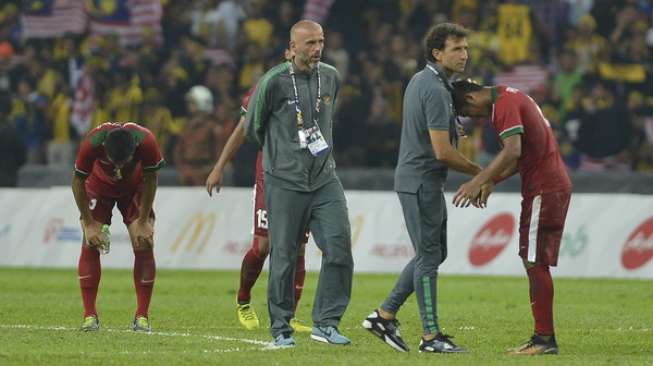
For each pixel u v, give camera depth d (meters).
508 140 32.91
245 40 88.44
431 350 33.34
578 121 79.88
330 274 34.50
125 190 39.41
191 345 35.28
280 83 33.91
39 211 73.94
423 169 33.50
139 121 82.75
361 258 70.00
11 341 36.06
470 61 82.94
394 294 34.12
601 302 52.97
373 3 89.38
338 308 34.69
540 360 32.09
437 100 32.91
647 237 67.88
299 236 34.41
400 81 82.38
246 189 71.56
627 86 83.94
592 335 39.97
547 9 87.38
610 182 73.31
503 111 33.09
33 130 86.19
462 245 69.12
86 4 89.81
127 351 33.66
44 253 73.62
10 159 81.94
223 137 78.62
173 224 71.88
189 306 50.03
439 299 54.47
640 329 42.03
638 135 79.56
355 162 80.69
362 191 75.06
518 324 43.72
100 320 44.03
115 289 58.56
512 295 56.56
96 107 84.44
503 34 85.75
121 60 86.06
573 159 79.75
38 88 88.19
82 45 88.81
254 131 34.16
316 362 30.98
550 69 85.62
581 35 84.44
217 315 46.47
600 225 68.06
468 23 85.50
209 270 70.88
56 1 90.12
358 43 89.56
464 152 78.19
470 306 51.12
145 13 89.56
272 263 34.09
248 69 85.62
